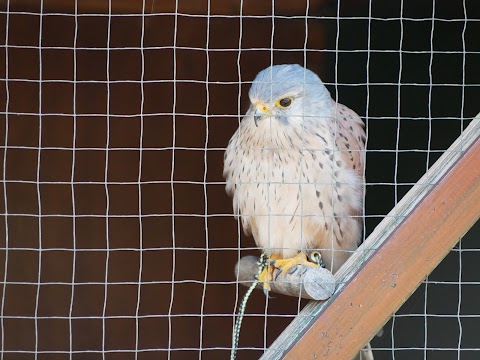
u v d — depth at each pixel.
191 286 9.16
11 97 8.77
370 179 7.33
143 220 9.19
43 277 9.04
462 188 3.47
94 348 9.05
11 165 8.92
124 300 9.14
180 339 9.13
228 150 5.46
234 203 5.51
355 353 3.49
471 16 6.97
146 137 9.06
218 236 9.16
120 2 7.53
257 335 8.88
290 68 5.15
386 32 7.42
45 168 9.01
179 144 9.06
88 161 9.06
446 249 3.48
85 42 8.68
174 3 7.51
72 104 8.89
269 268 4.69
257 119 5.03
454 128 7.11
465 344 6.50
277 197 5.12
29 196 9.00
